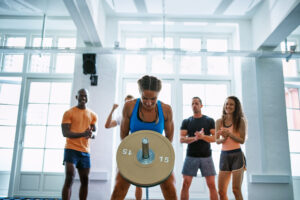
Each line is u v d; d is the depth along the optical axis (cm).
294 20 330
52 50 379
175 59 464
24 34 496
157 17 457
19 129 443
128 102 167
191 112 447
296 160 450
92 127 317
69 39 492
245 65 433
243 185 409
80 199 299
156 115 163
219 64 471
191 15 449
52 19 451
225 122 306
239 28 456
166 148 129
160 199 405
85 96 321
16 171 432
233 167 281
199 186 419
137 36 486
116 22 457
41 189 428
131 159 126
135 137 132
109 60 430
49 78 465
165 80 458
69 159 289
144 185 122
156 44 483
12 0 396
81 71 427
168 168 124
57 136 448
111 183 392
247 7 420
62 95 462
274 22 358
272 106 419
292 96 468
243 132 289
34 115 454
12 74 464
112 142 405
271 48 416
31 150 442
